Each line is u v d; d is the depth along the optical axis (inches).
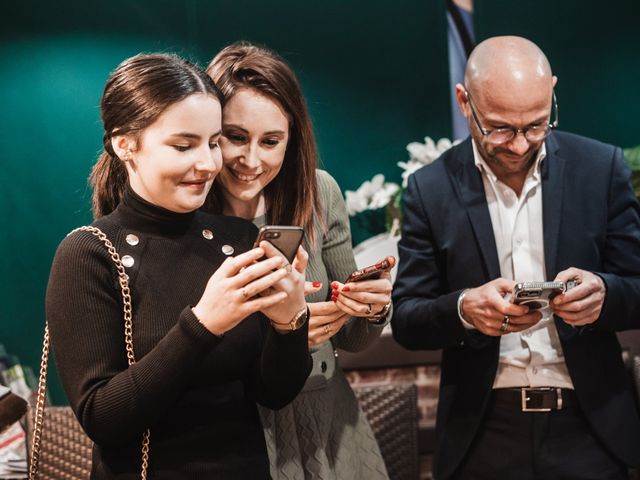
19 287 152.7
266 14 149.6
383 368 131.2
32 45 150.3
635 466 87.0
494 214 89.8
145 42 150.2
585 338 86.9
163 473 57.9
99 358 56.4
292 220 79.3
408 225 92.9
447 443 89.7
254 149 73.8
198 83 59.2
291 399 63.2
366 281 72.5
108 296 57.7
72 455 108.0
